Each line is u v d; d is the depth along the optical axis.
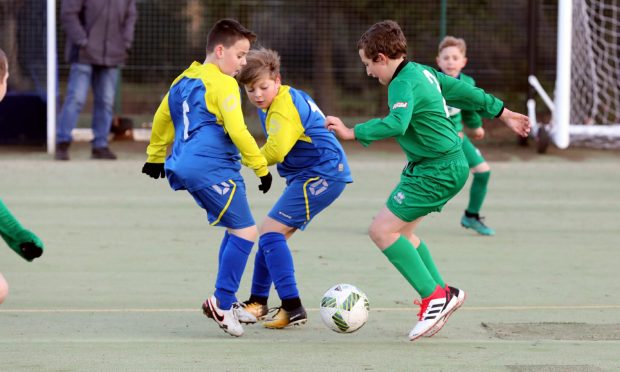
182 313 16.39
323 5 45.38
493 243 23.34
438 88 15.02
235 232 14.88
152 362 13.35
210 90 14.46
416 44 45.12
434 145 14.78
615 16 43.41
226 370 12.99
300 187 15.69
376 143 44.59
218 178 14.59
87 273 19.48
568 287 18.62
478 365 13.31
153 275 19.36
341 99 45.88
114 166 36.44
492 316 16.28
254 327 15.60
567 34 39.38
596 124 44.09
